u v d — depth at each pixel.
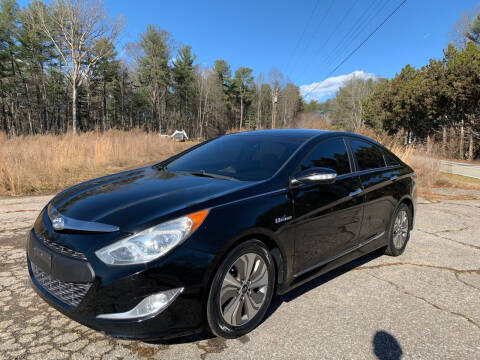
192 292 2.03
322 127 15.98
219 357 2.13
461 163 23.66
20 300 2.78
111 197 2.49
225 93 91.12
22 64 48.84
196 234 2.09
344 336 2.42
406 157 10.66
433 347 2.34
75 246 2.05
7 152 9.02
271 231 2.43
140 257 1.95
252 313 2.41
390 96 36.69
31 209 5.73
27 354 2.11
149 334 1.96
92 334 2.34
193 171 3.18
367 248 3.57
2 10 45.12
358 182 3.34
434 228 5.47
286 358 2.16
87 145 12.08
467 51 28.56
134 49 67.38
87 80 54.91
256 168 2.94
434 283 3.38
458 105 28.91
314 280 3.36
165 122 78.94
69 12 31.73
